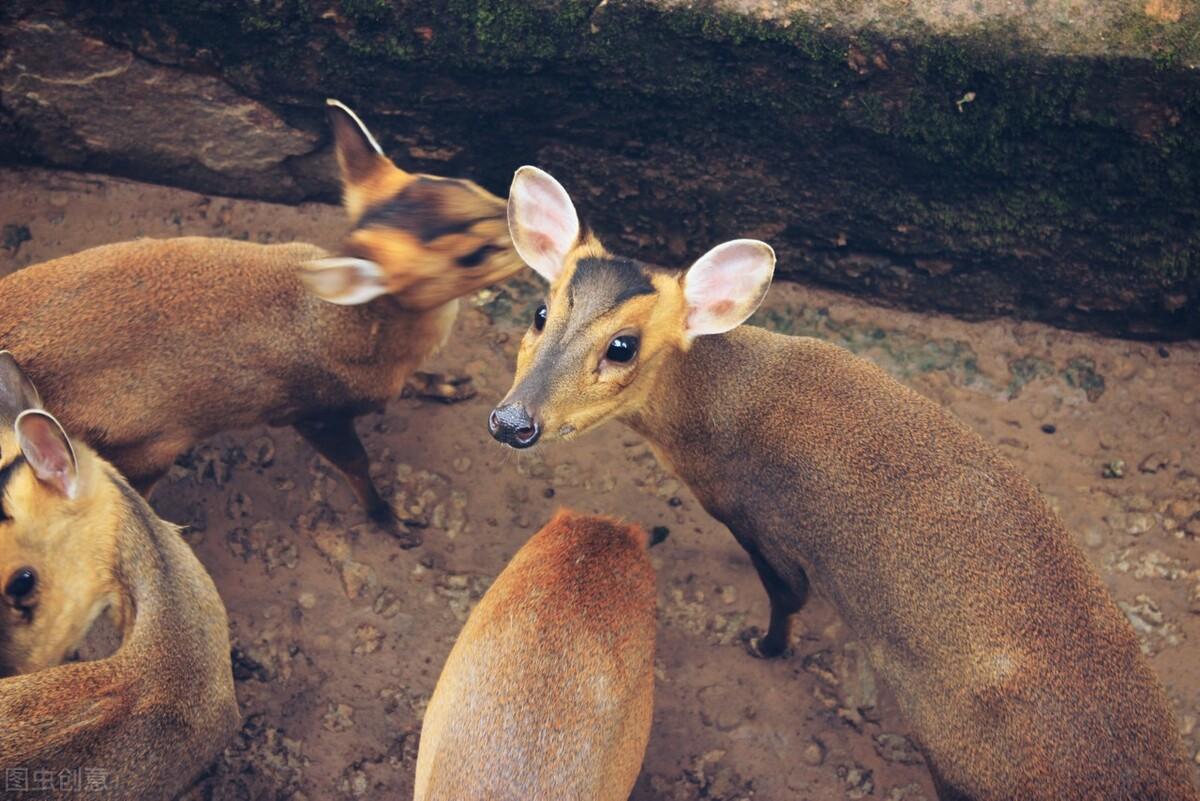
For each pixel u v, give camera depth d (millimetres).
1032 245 1655
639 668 1366
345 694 1597
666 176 1699
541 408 1366
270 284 1531
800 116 1590
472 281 1519
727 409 1465
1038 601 1331
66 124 1760
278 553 1659
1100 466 1680
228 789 1560
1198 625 1602
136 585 1424
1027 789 1307
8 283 1483
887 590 1375
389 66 1642
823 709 1593
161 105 1731
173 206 1812
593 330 1379
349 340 1551
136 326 1480
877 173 1630
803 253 1746
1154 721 1312
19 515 1385
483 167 1744
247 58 1670
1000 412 1711
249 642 1615
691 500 1690
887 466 1392
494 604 1370
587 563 1386
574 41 1566
